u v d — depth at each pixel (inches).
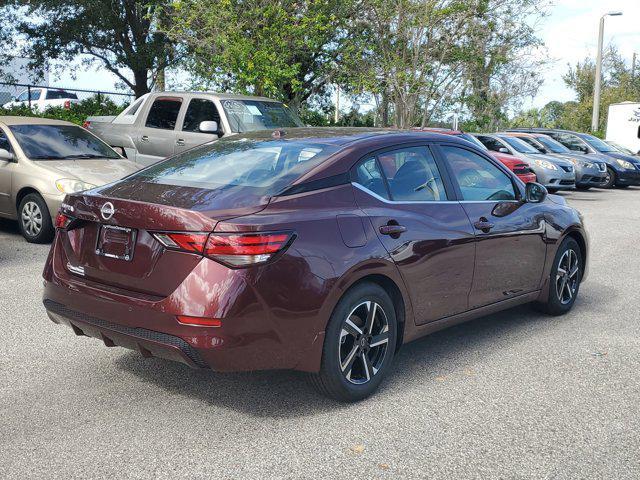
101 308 153.3
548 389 175.3
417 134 192.1
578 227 242.8
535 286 228.1
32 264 306.3
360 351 162.9
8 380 173.3
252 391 169.8
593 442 145.6
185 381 175.5
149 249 147.6
